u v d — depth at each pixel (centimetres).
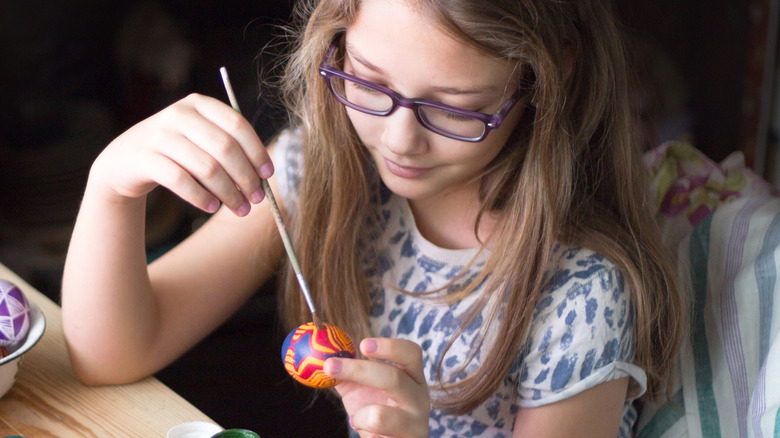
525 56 96
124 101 223
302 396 191
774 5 222
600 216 110
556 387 107
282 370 199
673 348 111
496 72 95
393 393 93
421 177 100
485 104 96
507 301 107
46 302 112
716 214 115
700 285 114
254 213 118
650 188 120
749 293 109
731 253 112
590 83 106
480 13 92
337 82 104
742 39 229
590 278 107
